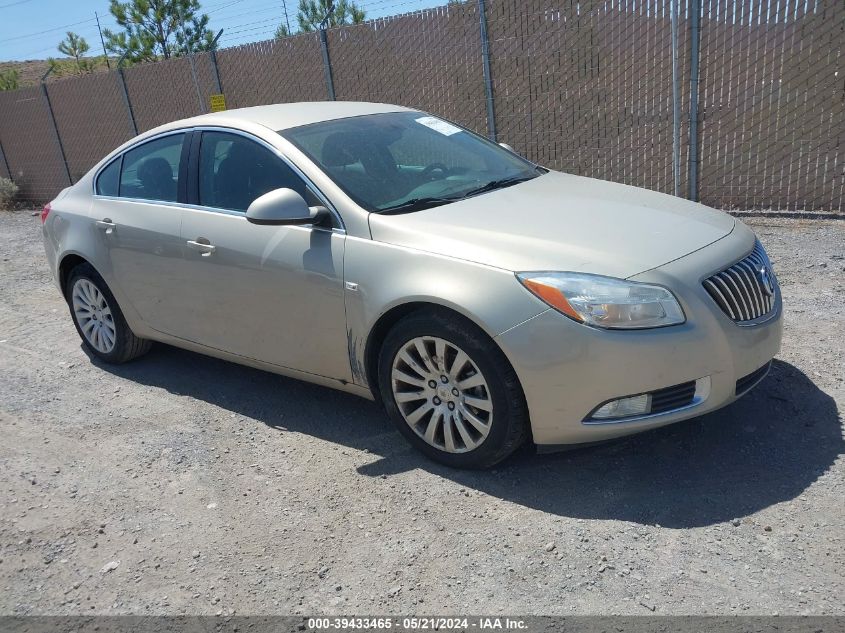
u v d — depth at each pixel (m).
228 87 11.81
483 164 4.61
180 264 4.50
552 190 4.20
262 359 4.34
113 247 4.92
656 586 2.76
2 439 4.44
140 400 4.84
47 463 4.11
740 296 3.40
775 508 3.15
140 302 4.91
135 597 2.99
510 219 3.69
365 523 3.31
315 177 3.96
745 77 7.51
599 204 3.92
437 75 9.37
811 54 7.16
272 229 4.04
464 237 3.51
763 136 7.62
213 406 4.65
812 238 6.92
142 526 3.45
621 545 3.00
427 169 4.34
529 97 8.73
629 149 8.30
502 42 8.70
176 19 19.81
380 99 10.04
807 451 3.54
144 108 13.21
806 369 4.36
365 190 3.94
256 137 4.28
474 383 3.42
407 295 3.47
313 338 3.98
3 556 3.32
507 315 3.23
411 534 3.21
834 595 2.63
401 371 3.68
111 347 5.36
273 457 3.97
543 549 3.02
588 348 3.13
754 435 3.72
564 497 3.37
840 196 7.48
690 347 3.19
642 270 3.24
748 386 3.49
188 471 3.89
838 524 3.01
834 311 5.20
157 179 4.78
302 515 3.42
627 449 3.71
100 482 3.86
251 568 3.09
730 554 2.89
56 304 7.26
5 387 5.24
